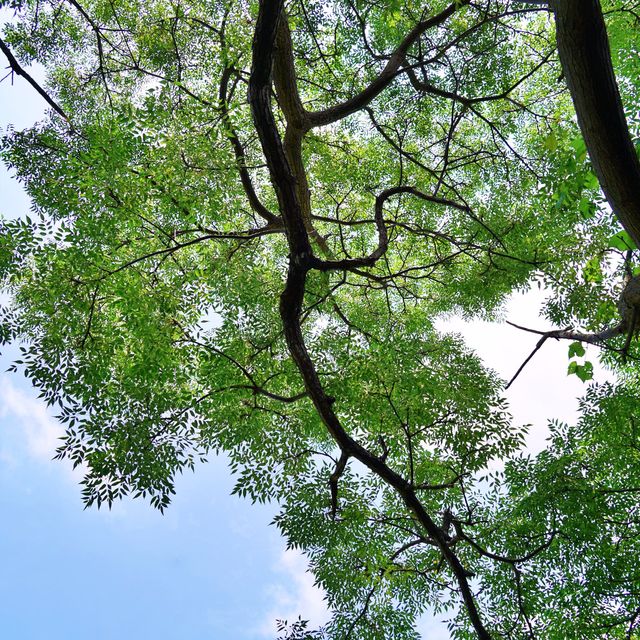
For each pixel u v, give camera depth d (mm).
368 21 10891
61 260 7723
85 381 7516
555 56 10789
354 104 8914
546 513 8820
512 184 11234
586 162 3406
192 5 10617
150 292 7922
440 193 12109
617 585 8930
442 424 8688
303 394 8008
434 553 8961
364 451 6867
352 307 11969
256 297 8984
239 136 10789
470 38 10430
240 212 10781
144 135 7293
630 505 9180
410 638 8484
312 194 12844
